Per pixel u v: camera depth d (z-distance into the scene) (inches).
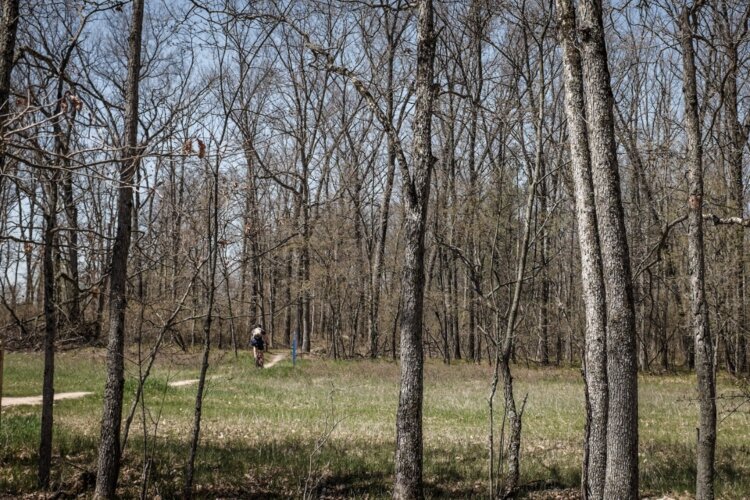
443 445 474.3
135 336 353.4
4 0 282.4
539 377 1034.1
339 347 1528.1
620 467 233.5
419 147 317.4
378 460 419.2
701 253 278.7
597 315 278.1
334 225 1190.9
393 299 1400.1
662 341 1291.8
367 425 545.6
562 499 350.3
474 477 389.7
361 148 1481.3
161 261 315.6
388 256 1496.1
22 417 489.1
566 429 551.5
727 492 363.6
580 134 275.4
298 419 570.6
